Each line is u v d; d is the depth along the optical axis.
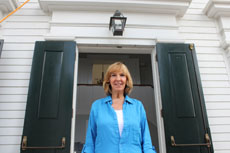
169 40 2.17
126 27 2.22
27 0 2.25
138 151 1.10
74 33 2.13
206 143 1.75
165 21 2.30
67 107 1.79
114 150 1.07
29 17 2.31
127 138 1.10
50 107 1.78
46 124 1.72
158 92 2.06
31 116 1.74
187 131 1.79
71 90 1.86
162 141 1.87
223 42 2.26
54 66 1.93
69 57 1.98
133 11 2.30
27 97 1.79
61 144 1.68
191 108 1.86
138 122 1.19
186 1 2.27
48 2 2.16
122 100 1.34
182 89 1.93
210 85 2.13
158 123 1.98
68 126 1.74
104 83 1.42
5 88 1.98
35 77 1.87
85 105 4.57
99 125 1.15
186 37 2.33
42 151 1.65
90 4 2.19
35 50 1.98
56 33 2.12
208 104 2.05
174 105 1.87
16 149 1.78
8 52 2.12
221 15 2.39
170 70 2.00
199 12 2.49
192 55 2.09
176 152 1.72
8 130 1.83
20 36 2.21
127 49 2.22
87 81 6.28
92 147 1.17
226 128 1.97
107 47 2.19
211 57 2.26
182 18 2.43
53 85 1.85
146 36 2.19
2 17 2.25
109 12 2.28
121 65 1.35
